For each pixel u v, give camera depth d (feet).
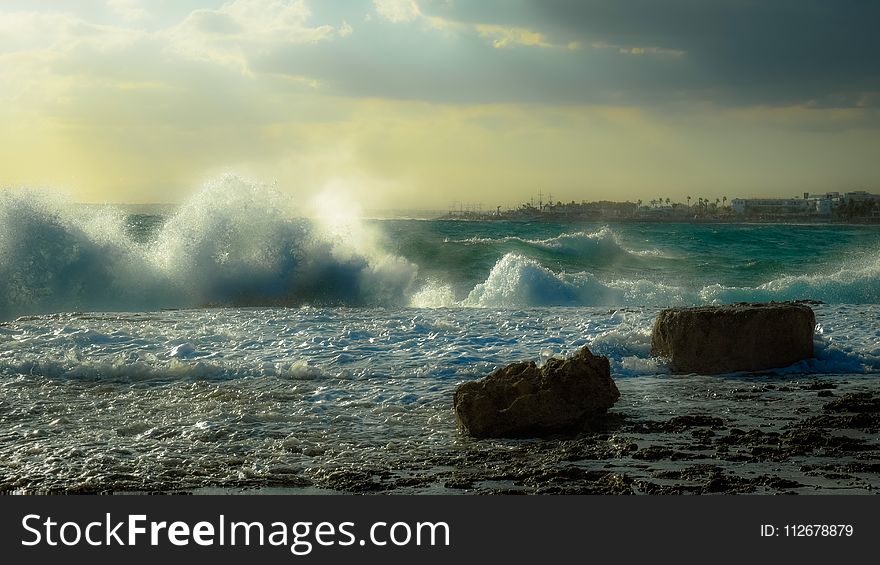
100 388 29.12
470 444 22.50
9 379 30.22
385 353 35.81
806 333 34.12
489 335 40.14
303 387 29.43
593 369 24.76
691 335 33.35
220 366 31.86
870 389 29.43
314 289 67.56
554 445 22.29
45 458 20.83
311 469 20.15
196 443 22.34
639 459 20.76
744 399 27.94
